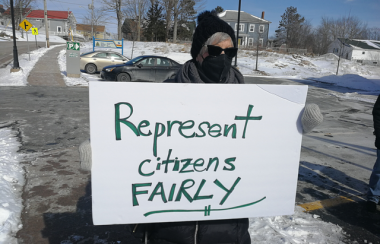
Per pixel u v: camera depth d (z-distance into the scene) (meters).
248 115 1.48
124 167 1.39
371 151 5.70
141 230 1.55
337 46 50.81
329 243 2.59
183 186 1.46
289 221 2.90
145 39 48.75
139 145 1.39
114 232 2.64
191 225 1.51
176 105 1.40
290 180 1.57
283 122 1.52
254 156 1.52
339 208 3.29
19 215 2.80
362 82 22.30
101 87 1.32
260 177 1.54
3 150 4.45
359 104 12.48
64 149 4.74
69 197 3.21
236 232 1.56
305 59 33.53
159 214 1.46
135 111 1.37
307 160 4.96
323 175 4.30
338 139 6.56
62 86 11.59
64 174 3.79
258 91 1.47
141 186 1.42
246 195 1.54
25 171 3.79
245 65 27.62
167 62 12.72
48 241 2.46
